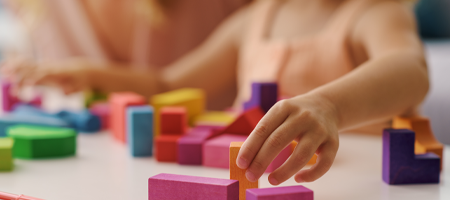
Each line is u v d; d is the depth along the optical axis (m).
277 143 0.58
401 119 0.73
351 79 0.67
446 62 1.60
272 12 1.17
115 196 0.61
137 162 0.73
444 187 0.64
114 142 0.83
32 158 0.73
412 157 0.64
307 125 0.59
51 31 1.71
